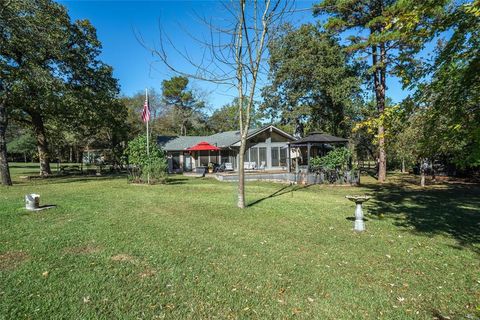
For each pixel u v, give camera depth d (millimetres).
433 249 5766
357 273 4602
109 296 3736
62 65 22016
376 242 6184
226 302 3680
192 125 52750
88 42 24078
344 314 3480
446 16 4488
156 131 45594
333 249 5695
